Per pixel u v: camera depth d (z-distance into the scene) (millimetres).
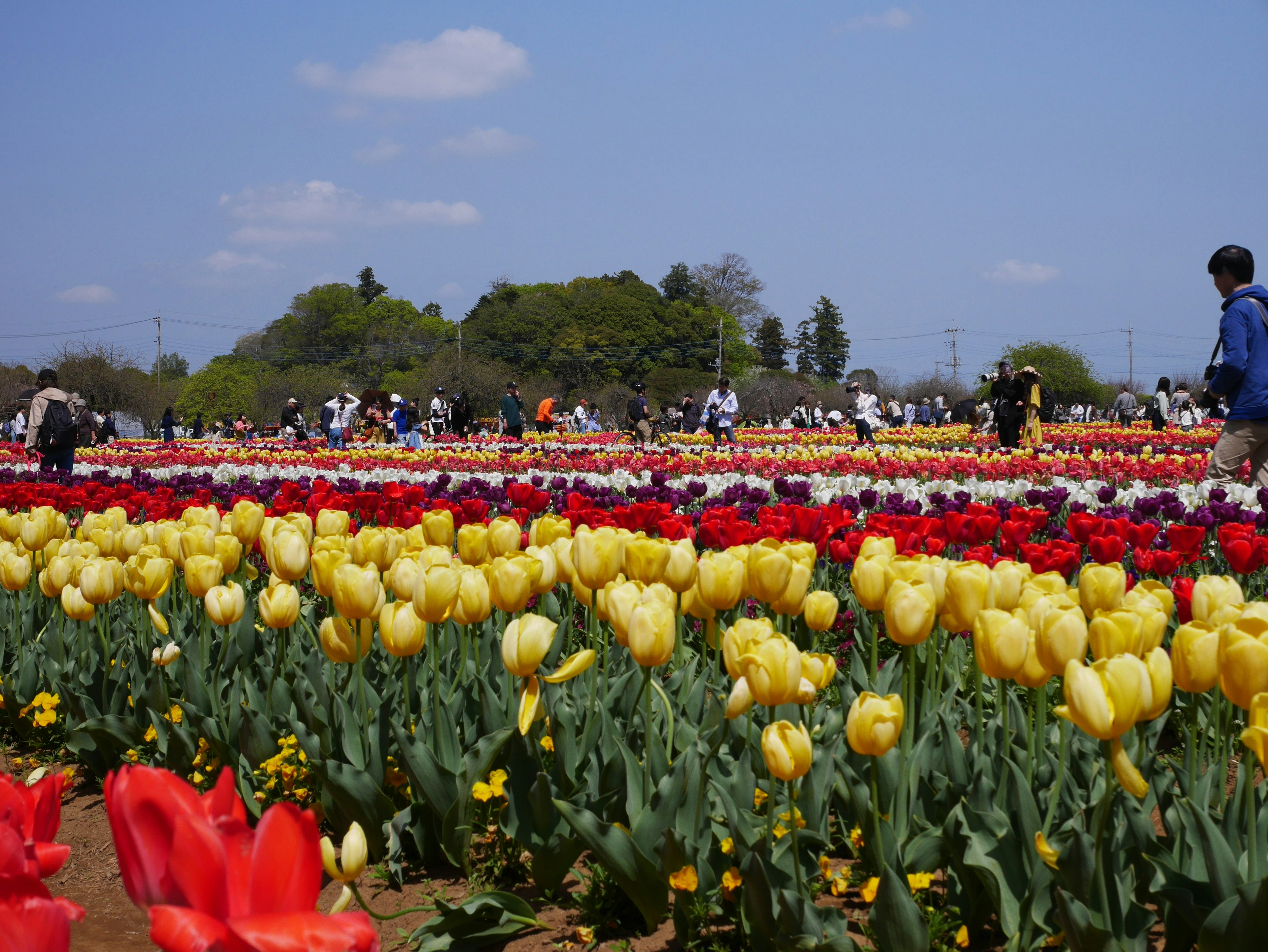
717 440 27438
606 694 3432
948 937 2547
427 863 3277
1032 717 3613
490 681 3584
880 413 43812
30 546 4750
